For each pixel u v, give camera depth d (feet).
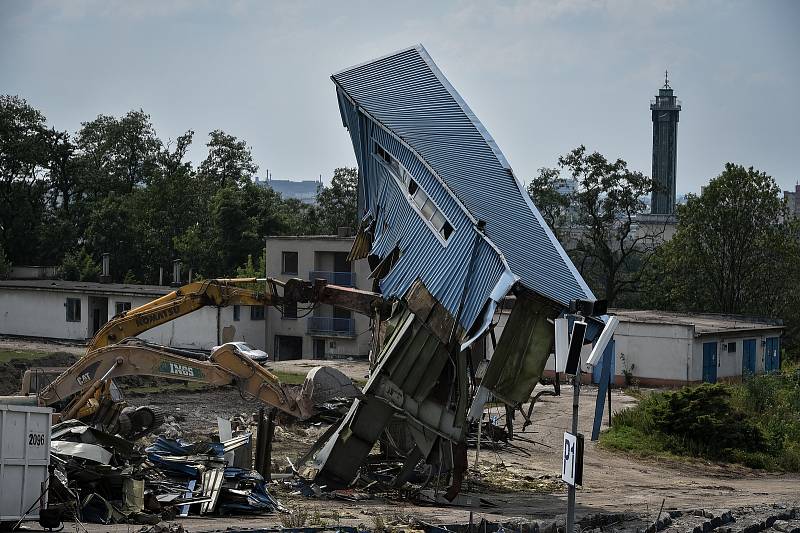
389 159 112.47
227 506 75.61
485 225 92.07
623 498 100.89
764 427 146.20
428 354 92.99
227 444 90.74
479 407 84.74
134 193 360.48
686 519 88.12
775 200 269.23
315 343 240.94
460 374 91.56
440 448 93.25
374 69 124.47
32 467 62.34
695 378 195.00
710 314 245.24
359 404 93.71
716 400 140.87
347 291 102.17
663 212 564.71
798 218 281.74
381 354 97.66
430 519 75.41
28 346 227.20
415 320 94.48
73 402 94.84
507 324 85.30
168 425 119.65
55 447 72.74
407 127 109.81
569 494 53.67
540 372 84.84
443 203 98.02
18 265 342.85
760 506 99.71
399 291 98.63
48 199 368.48
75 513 65.46
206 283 100.83
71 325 240.94
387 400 93.50
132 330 99.50
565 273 90.53
